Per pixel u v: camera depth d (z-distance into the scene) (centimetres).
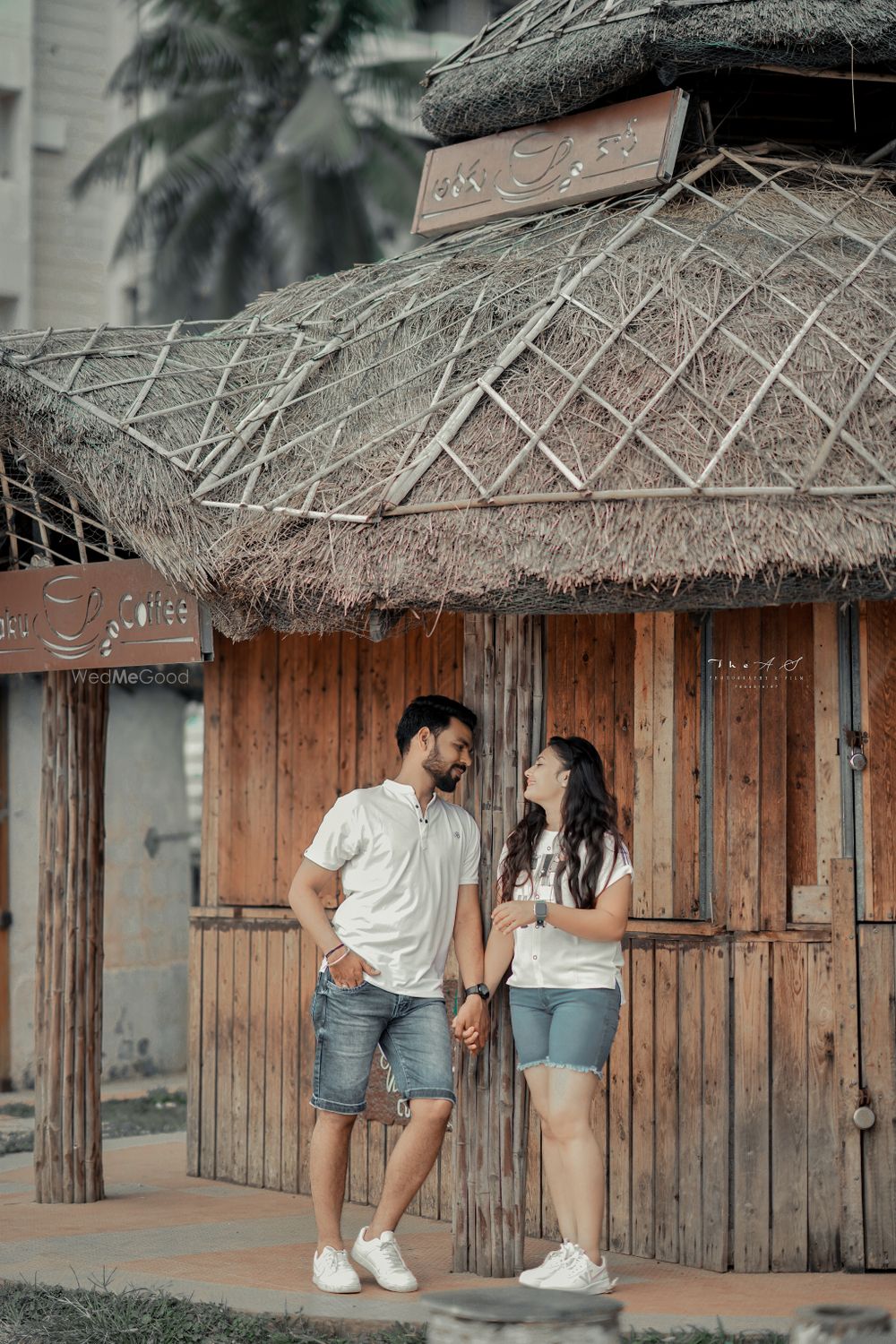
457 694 725
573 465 548
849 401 546
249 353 695
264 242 2491
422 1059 579
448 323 634
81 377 666
